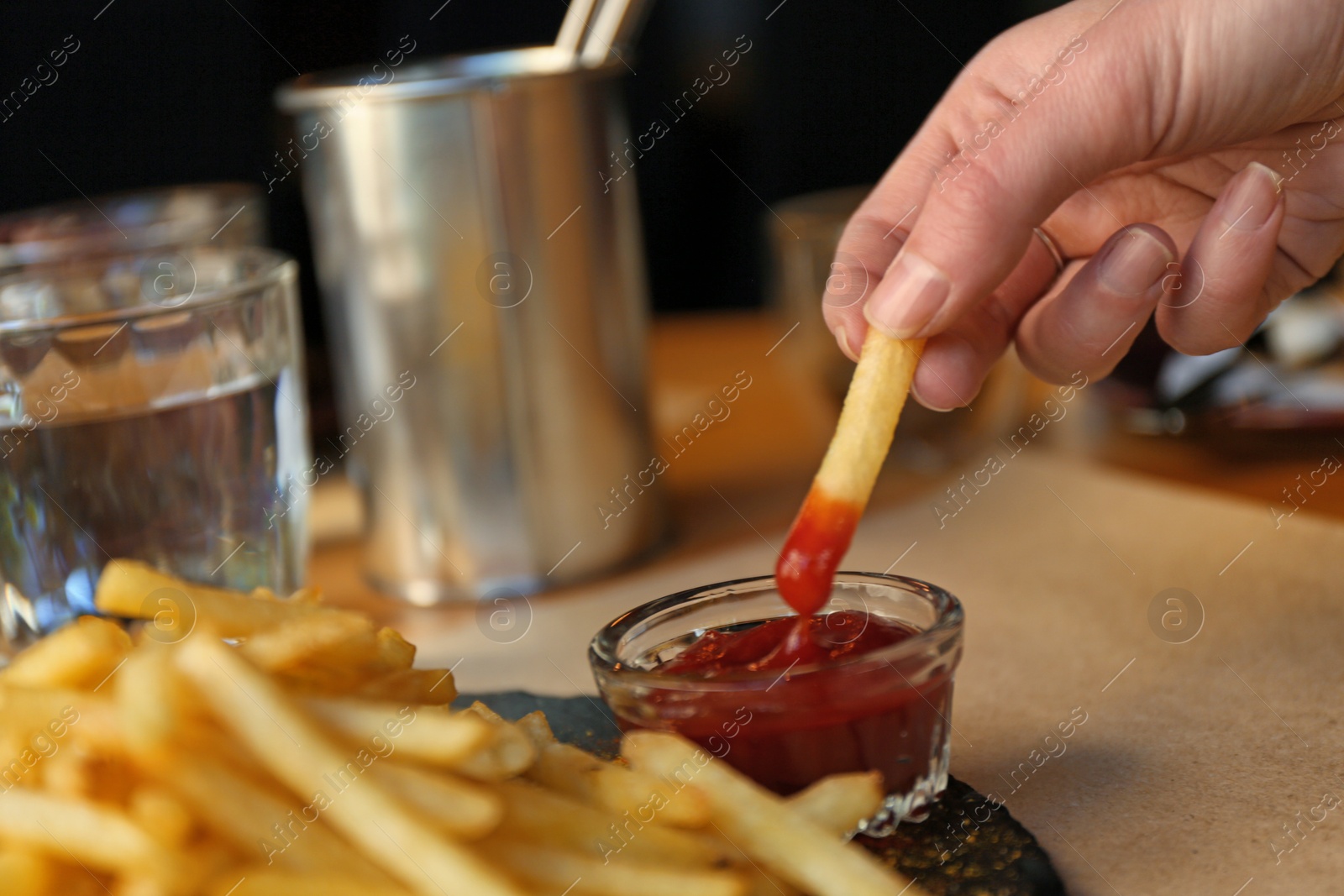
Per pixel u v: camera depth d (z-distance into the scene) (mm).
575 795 630
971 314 739
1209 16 669
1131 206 749
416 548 806
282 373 751
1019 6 1425
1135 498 828
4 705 609
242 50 1328
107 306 788
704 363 1072
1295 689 692
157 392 719
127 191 1323
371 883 607
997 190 659
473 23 1387
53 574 723
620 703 653
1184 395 848
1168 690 701
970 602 767
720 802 620
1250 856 635
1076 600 758
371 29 1367
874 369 655
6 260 872
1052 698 705
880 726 643
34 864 602
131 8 1288
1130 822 650
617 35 795
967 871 632
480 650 767
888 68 1470
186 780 600
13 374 708
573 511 803
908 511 849
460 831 600
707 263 1508
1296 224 739
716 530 844
